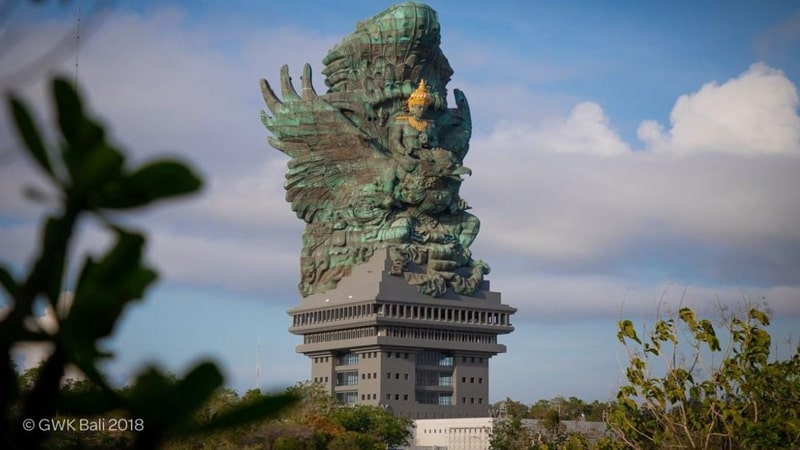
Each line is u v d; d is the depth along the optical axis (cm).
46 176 752
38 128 746
